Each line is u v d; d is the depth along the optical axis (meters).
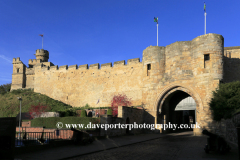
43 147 13.99
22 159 10.62
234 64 35.50
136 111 30.64
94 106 46.66
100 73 47.25
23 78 60.91
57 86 53.62
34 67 60.66
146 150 14.59
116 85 44.28
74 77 51.31
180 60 30.95
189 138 23.64
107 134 22.42
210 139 13.02
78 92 49.94
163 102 32.16
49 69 56.06
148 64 34.12
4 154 9.73
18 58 62.22
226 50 36.38
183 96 36.62
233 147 15.52
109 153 13.27
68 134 19.11
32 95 53.56
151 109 32.38
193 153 13.12
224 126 25.06
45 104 46.34
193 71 29.72
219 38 28.69
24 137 16.62
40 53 64.25
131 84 42.16
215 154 12.65
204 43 28.73
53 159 10.74
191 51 30.53
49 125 28.19
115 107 35.69
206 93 27.77
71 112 36.97
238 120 16.44
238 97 22.44
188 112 53.62
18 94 54.47
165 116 33.00
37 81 57.50
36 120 30.72
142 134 29.70
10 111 44.22
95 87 47.38
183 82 30.12
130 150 14.62
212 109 24.56
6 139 9.86
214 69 27.83
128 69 43.19
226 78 35.38
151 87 32.97
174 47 31.75
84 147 15.41
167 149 15.05
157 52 33.31
